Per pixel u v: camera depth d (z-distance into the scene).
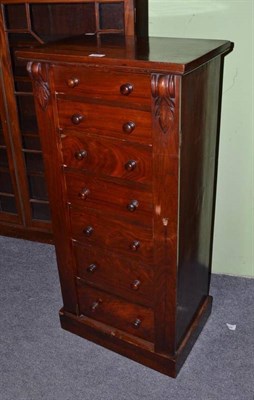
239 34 1.58
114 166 1.34
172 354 1.54
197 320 1.70
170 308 1.45
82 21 1.86
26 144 2.21
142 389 1.53
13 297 2.00
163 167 1.24
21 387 1.56
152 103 1.17
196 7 1.59
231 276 2.06
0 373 1.62
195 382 1.55
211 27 1.60
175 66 1.08
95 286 1.62
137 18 1.64
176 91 1.12
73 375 1.60
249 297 1.94
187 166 1.30
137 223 1.38
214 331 1.76
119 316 1.62
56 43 1.43
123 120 1.25
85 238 1.54
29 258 2.29
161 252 1.38
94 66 1.20
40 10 1.90
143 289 1.49
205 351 1.67
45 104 1.37
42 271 2.18
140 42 1.42
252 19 1.55
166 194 1.27
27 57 1.31
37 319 1.87
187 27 1.63
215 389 1.52
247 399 1.48
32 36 1.93
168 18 1.64
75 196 1.48
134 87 1.18
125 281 1.53
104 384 1.56
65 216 1.54
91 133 1.33
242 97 1.67
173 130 1.17
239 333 1.75
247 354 1.65
